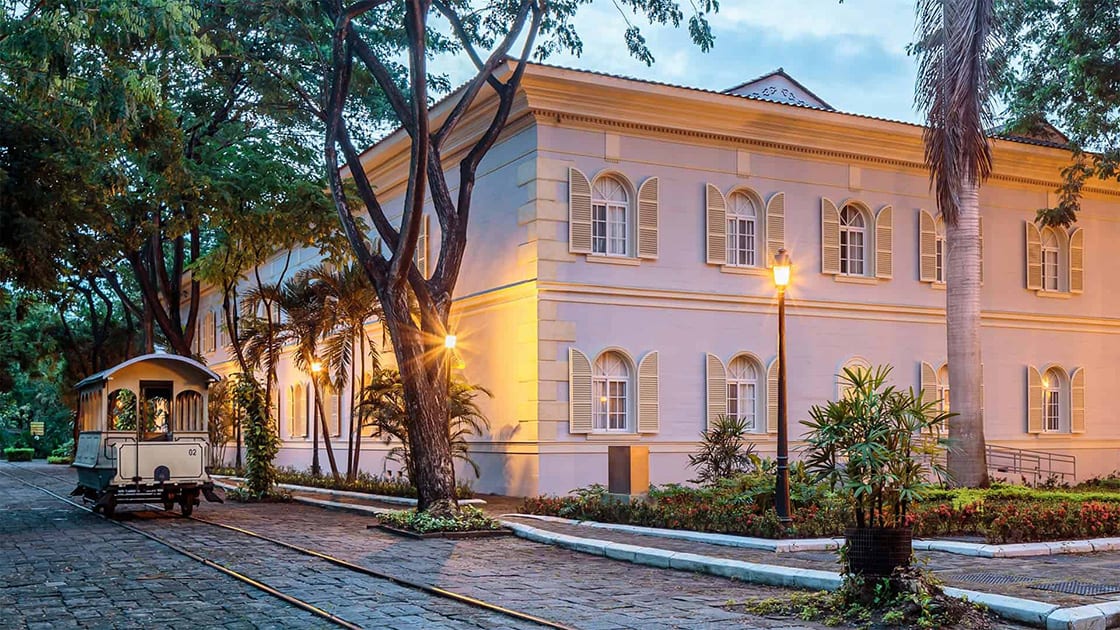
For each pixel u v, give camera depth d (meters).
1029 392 31.75
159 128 20.97
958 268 23.47
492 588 12.12
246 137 31.12
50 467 56.16
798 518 16.83
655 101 26.39
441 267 19.94
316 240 29.67
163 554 15.42
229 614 10.52
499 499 24.94
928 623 9.57
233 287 36.03
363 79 24.66
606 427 26.06
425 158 18.09
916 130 29.39
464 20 21.55
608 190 26.45
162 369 22.47
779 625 9.93
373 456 33.91
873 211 29.73
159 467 21.50
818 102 31.45
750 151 28.08
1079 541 15.02
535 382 25.19
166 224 29.03
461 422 26.25
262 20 21.14
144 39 17.92
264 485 27.05
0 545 16.66
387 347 33.12
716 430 23.84
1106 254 33.88
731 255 27.92
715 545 15.77
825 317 28.73
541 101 25.30
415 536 17.55
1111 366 33.59
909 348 30.02
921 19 22.98
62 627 9.93
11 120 20.72
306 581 12.64
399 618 10.22
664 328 26.69
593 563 14.46
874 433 10.61
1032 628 9.69
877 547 10.41
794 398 28.14
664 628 9.73
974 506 16.66
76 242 22.80
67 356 52.38
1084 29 27.91
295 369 41.59
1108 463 33.22
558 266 25.50
